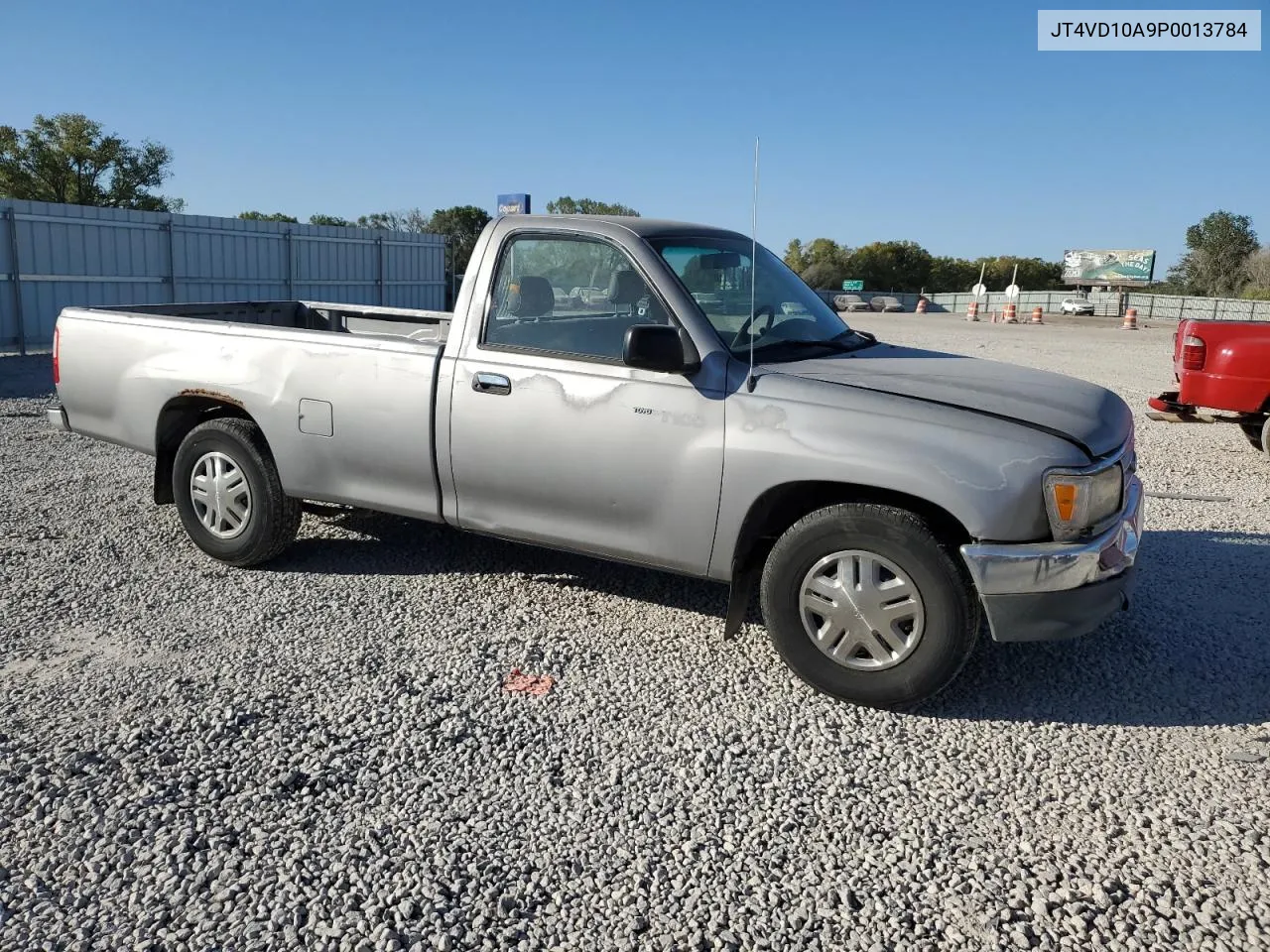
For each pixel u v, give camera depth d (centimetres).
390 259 2519
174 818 316
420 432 483
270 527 534
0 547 574
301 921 271
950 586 378
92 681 407
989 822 327
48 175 4238
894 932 273
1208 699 419
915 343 2642
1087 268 8625
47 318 1762
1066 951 266
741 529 413
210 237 2058
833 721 393
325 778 340
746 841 313
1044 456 371
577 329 450
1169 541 645
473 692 407
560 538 462
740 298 458
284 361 517
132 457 835
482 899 282
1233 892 291
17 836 304
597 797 335
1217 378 944
